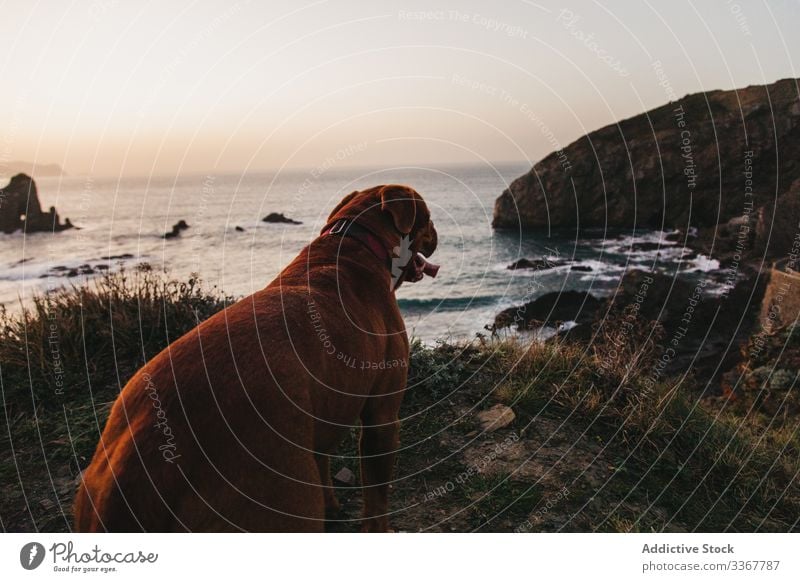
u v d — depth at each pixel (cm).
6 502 309
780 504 362
